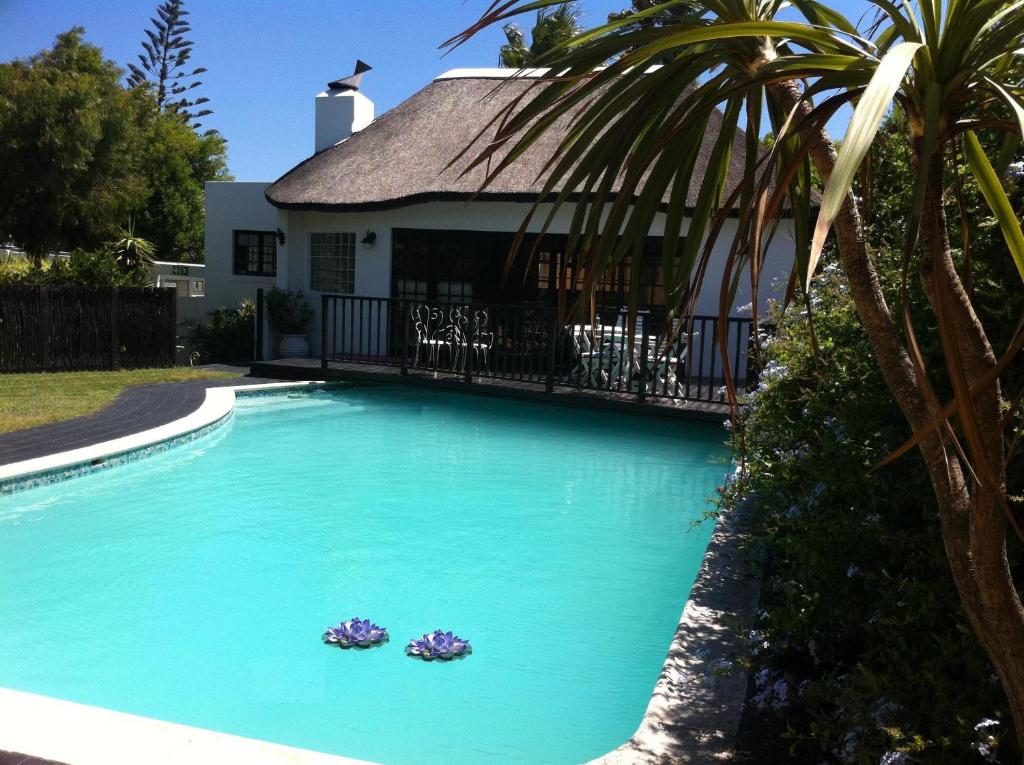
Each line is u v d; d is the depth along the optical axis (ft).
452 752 11.74
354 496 25.03
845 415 12.25
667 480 27.45
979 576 5.77
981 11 4.64
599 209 5.74
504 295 47.98
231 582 18.11
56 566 18.89
